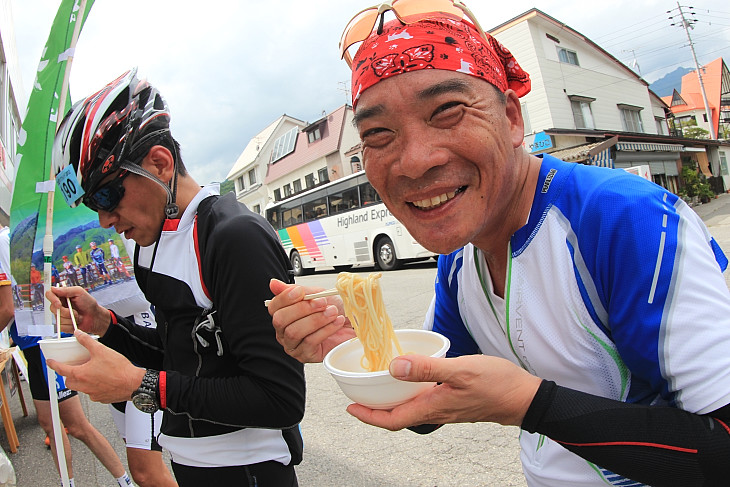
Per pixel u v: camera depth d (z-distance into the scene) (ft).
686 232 2.50
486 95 2.80
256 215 4.26
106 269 8.36
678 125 115.34
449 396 2.55
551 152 49.34
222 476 4.25
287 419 3.91
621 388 2.90
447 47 2.69
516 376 2.58
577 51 58.54
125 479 8.74
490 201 2.93
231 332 3.87
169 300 4.29
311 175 88.33
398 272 37.17
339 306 4.05
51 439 8.76
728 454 2.24
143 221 4.40
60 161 4.41
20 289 4.96
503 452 8.61
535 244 2.95
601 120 60.39
